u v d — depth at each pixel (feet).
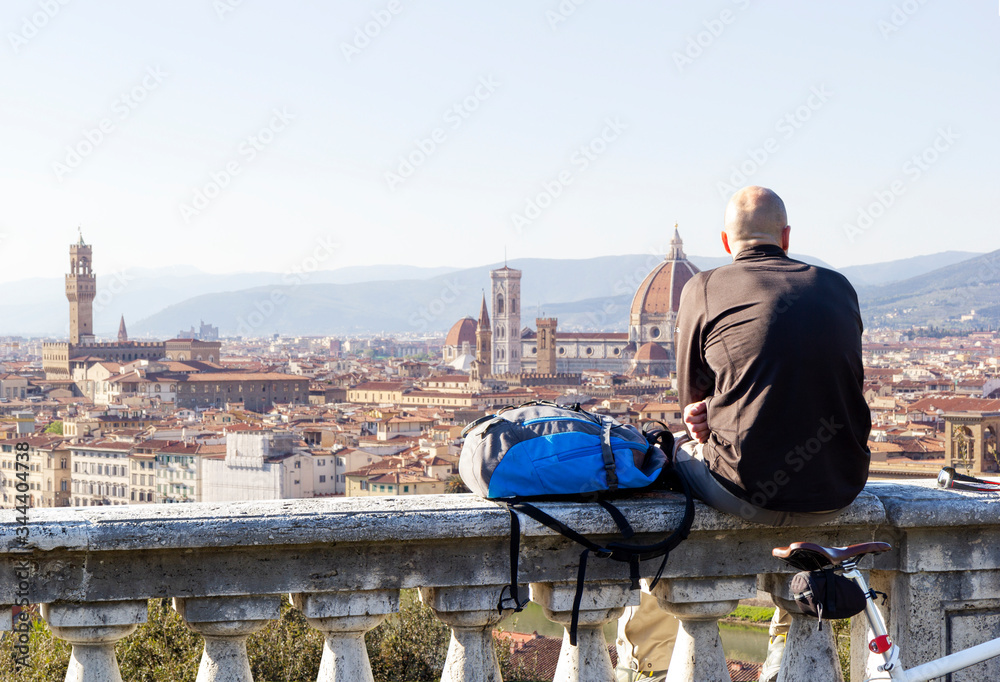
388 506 18.06
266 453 489.67
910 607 20.67
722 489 18.80
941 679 20.85
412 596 80.02
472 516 18.04
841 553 17.75
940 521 20.17
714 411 18.94
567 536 18.10
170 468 522.06
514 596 17.93
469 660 18.75
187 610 17.39
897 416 645.51
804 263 19.75
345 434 619.26
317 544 17.63
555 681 19.34
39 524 16.40
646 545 18.44
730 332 18.75
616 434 19.40
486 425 19.34
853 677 21.33
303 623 69.31
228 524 17.06
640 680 22.88
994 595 21.01
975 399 417.69
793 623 20.07
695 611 19.60
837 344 18.38
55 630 16.98
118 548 16.63
